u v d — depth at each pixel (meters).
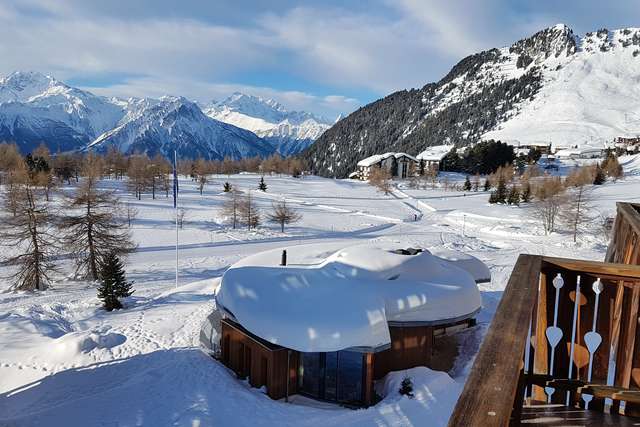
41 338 18.98
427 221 57.47
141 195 68.31
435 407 12.59
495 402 1.80
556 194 50.81
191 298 24.17
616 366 3.93
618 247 6.75
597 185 75.56
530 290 3.05
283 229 48.97
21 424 11.98
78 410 12.58
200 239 43.12
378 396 13.77
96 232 31.44
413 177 100.19
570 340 4.11
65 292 28.12
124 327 19.94
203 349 17.36
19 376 15.97
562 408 3.80
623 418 3.60
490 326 2.50
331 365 14.18
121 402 12.99
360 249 17.59
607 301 4.08
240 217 51.78
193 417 12.02
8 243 36.72
